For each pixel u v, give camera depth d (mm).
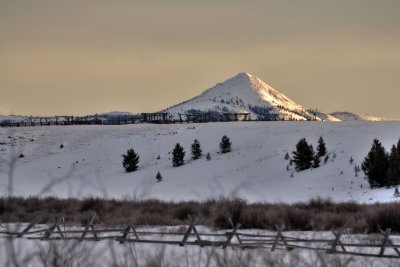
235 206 42406
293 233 36875
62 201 55969
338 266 13828
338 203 64875
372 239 31000
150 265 14234
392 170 105938
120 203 58500
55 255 12672
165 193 118688
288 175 133125
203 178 143750
